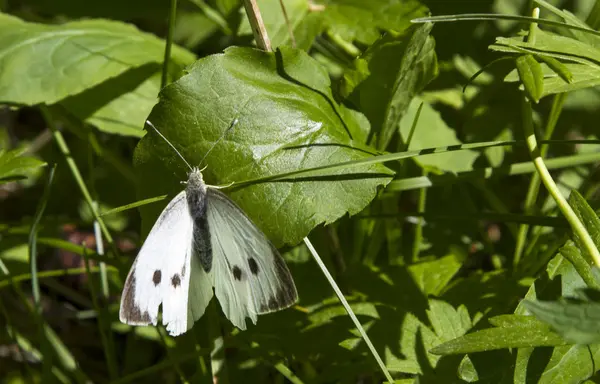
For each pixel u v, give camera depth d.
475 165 0.54
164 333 0.52
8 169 0.51
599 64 0.48
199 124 0.48
